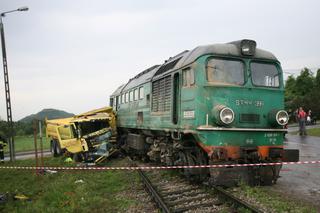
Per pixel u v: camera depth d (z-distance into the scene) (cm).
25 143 3534
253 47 909
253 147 852
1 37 1727
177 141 1023
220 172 823
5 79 1775
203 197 779
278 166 879
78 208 759
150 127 1275
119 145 1855
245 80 895
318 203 715
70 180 1076
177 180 1001
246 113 876
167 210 652
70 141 1490
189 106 920
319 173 1055
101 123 1567
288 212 654
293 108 4069
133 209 744
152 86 1263
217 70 881
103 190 946
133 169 1199
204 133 833
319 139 2072
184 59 988
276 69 942
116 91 2119
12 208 830
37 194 968
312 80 4903
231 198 717
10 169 1465
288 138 2144
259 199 733
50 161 1656
